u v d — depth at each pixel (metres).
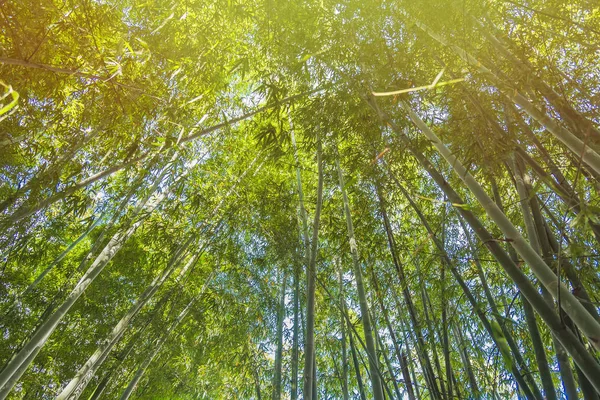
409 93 3.09
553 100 2.36
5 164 3.99
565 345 1.78
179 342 5.92
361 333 5.88
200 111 4.48
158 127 3.84
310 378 3.66
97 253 5.57
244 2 4.05
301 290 5.69
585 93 2.50
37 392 5.20
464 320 4.20
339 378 5.33
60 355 5.38
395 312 4.95
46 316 4.67
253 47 4.56
